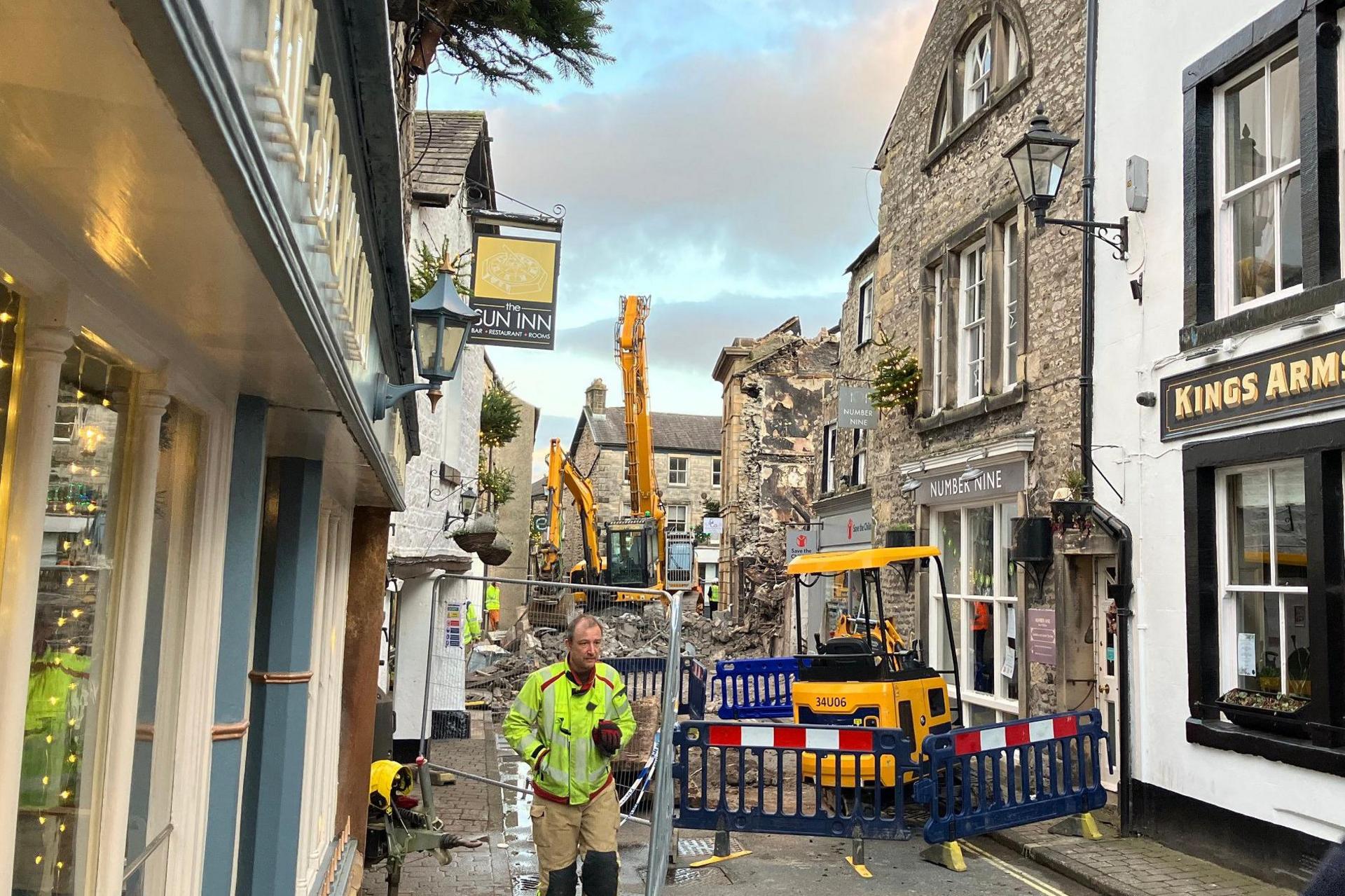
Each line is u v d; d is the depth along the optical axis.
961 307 12.29
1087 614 9.29
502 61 8.11
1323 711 6.28
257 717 4.05
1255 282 7.41
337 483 5.24
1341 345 6.21
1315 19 6.60
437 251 11.62
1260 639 7.15
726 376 34.66
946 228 12.45
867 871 7.13
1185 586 7.65
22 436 1.76
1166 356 8.05
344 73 2.32
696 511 48.94
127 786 2.39
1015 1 10.97
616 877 5.16
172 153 1.26
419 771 6.43
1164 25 8.32
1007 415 10.73
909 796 9.01
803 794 9.56
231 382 3.02
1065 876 7.05
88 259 1.78
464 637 13.05
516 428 28.17
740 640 25.80
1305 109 6.65
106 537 2.34
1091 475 9.02
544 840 5.14
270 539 4.16
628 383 29.06
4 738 1.74
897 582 13.38
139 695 2.54
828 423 20.38
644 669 8.95
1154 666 7.98
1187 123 7.92
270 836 3.99
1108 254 8.91
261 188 1.46
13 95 1.12
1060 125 9.91
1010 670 10.64
